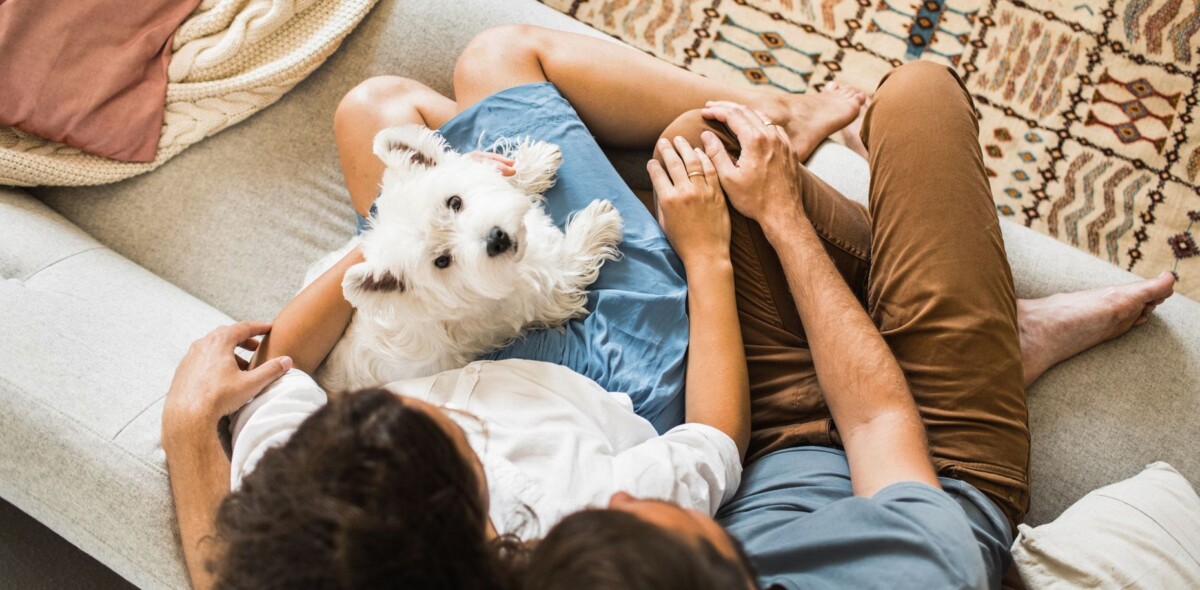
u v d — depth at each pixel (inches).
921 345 44.5
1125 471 49.8
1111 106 77.2
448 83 65.4
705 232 47.7
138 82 62.8
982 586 31.9
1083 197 75.8
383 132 48.4
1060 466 50.6
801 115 60.4
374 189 57.2
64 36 60.5
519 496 35.3
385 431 24.9
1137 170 75.7
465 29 65.5
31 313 49.8
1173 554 41.6
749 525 39.8
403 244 45.1
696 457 39.1
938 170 45.9
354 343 48.6
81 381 47.3
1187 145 75.5
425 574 23.1
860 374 42.0
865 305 51.8
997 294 44.5
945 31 80.2
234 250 62.6
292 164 64.6
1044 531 43.4
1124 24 78.3
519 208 46.5
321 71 66.4
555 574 20.4
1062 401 51.7
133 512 44.1
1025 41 79.2
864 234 52.0
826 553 34.6
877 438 40.1
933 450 43.4
